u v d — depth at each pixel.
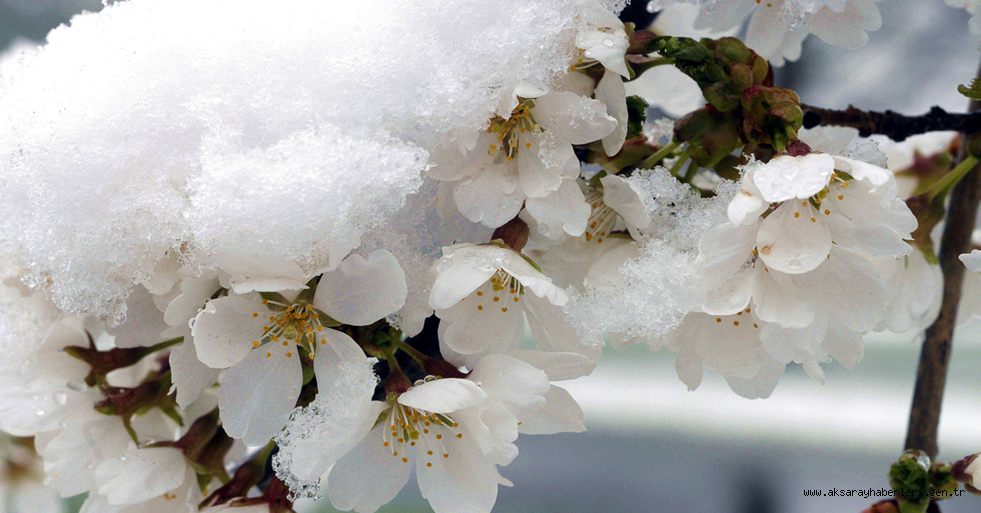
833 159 0.38
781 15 0.41
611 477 0.79
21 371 0.41
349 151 0.37
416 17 0.38
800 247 0.38
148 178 0.38
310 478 0.37
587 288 0.39
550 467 0.83
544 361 0.38
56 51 0.39
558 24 0.38
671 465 0.78
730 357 0.39
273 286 0.37
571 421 0.39
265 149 0.37
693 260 0.39
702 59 0.39
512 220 0.39
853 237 0.38
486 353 0.39
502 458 0.38
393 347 0.39
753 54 0.40
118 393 0.41
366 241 0.38
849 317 0.38
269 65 0.38
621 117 0.38
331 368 0.38
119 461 0.40
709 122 0.40
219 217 0.37
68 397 0.41
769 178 0.37
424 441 0.39
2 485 0.47
